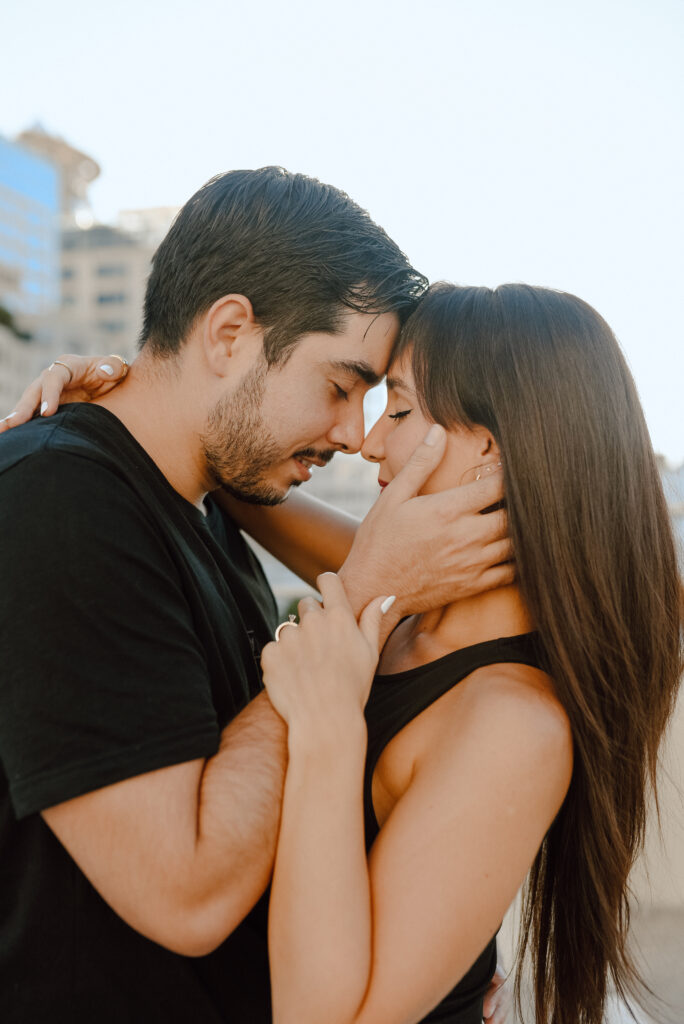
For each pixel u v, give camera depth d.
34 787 0.90
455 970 0.97
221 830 0.94
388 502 1.20
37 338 35.47
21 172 44.91
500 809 0.99
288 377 1.31
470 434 1.22
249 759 1.02
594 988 1.24
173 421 1.33
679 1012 1.94
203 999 1.04
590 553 1.15
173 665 0.99
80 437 1.16
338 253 1.30
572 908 1.22
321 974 0.92
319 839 0.96
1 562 0.97
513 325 1.19
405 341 1.29
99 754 0.91
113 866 0.91
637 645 1.20
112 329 50.97
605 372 1.19
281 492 1.42
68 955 1.01
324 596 1.15
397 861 0.98
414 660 1.24
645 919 2.64
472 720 1.05
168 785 0.93
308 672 1.05
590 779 1.13
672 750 1.69
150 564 1.06
